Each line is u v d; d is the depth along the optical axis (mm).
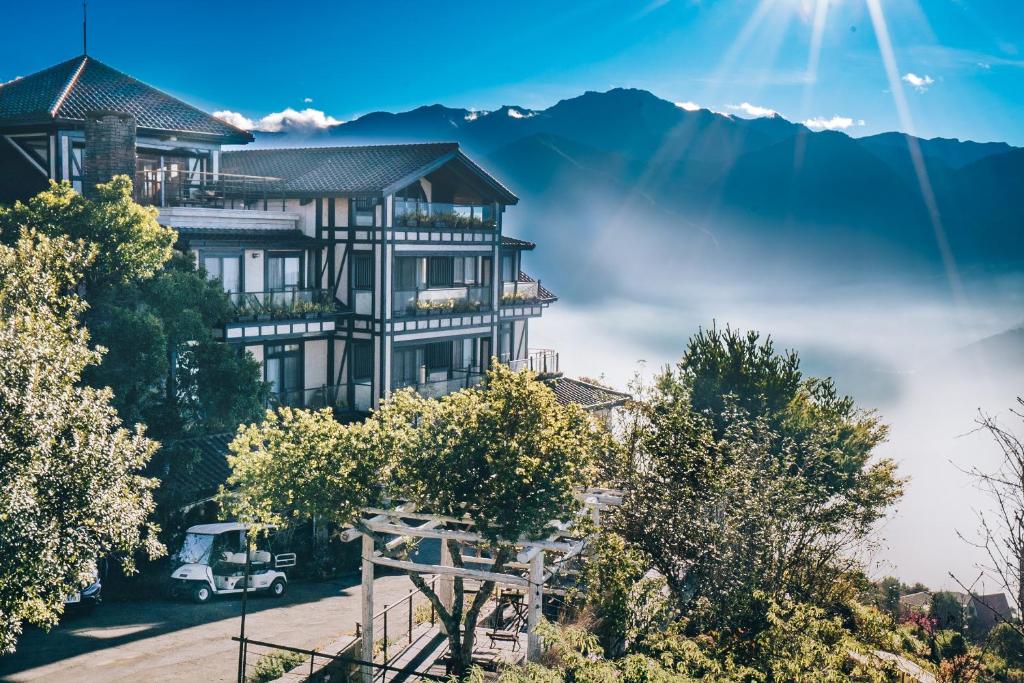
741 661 15297
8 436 14977
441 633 21812
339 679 18500
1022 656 17703
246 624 22781
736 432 21656
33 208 24297
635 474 19562
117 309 23797
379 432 18062
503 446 17250
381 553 18922
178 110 35500
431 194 40656
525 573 21594
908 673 16469
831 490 24812
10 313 16453
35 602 15070
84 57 36094
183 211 32500
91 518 16109
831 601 19625
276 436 18078
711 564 17438
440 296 38844
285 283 35812
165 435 25531
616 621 17016
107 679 17938
